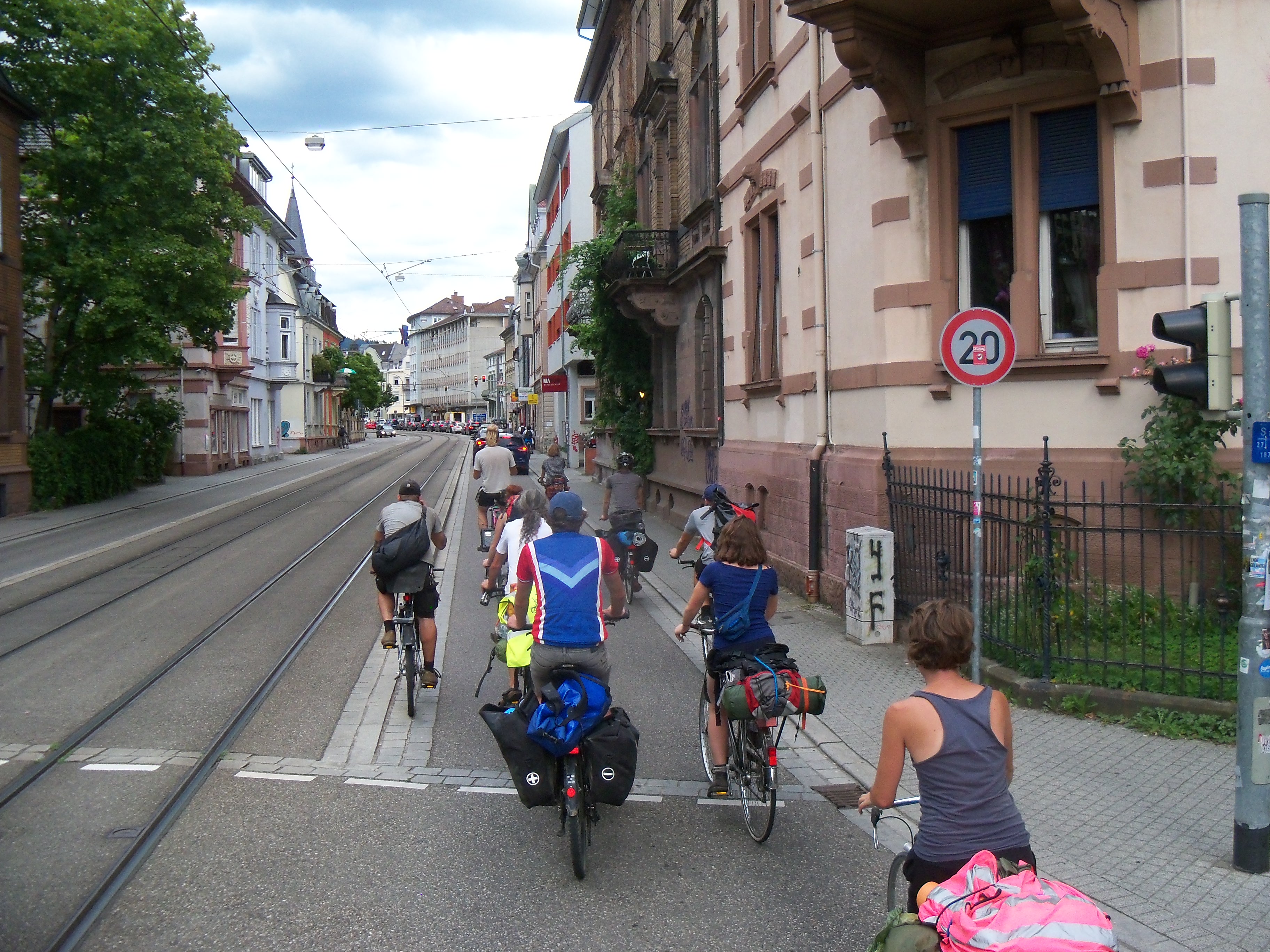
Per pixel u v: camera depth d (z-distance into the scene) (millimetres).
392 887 4742
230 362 42312
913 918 2965
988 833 3143
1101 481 8281
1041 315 9203
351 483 34688
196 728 7172
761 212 14164
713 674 5727
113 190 25359
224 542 18172
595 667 5184
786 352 13195
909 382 9812
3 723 7219
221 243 27375
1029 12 8891
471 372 141875
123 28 24375
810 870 5000
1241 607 7820
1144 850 5051
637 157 25406
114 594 12703
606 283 23750
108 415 31781
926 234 9734
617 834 5477
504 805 5855
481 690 8430
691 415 19469
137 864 4930
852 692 8219
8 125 23938
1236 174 8336
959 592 9133
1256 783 4770
